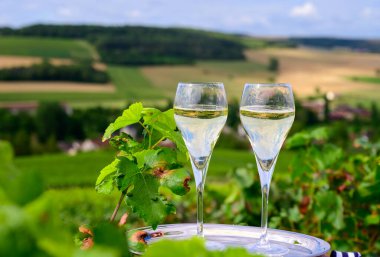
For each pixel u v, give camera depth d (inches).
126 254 25.4
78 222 279.3
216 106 57.6
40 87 2672.2
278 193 151.5
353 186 136.9
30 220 17.5
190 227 64.0
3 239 17.0
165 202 48.7
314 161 144.0
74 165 1128.8
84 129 1964.8
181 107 57.0
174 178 49.4
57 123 1979.6
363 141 156.6
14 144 1897.1
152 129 57.2
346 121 1895.9
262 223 59.4
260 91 60.7
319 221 132.8
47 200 18.4
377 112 2014.0
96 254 17.7
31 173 19.6
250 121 60.9
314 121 1904.5
